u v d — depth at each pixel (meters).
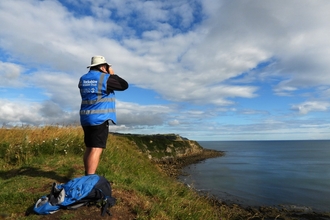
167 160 46.38
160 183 7.46
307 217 15.69
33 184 4.92
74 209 3.69
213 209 7.25
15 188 4.66
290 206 17.80
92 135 4.41
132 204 4.24
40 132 9.54
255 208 17.11
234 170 38.09
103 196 3.89
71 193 3.70
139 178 6.78
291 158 66.88
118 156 9.33
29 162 7.09
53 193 3.74
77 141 9.24
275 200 19.58
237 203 18.33
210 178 29.16
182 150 55.81
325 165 48.19
